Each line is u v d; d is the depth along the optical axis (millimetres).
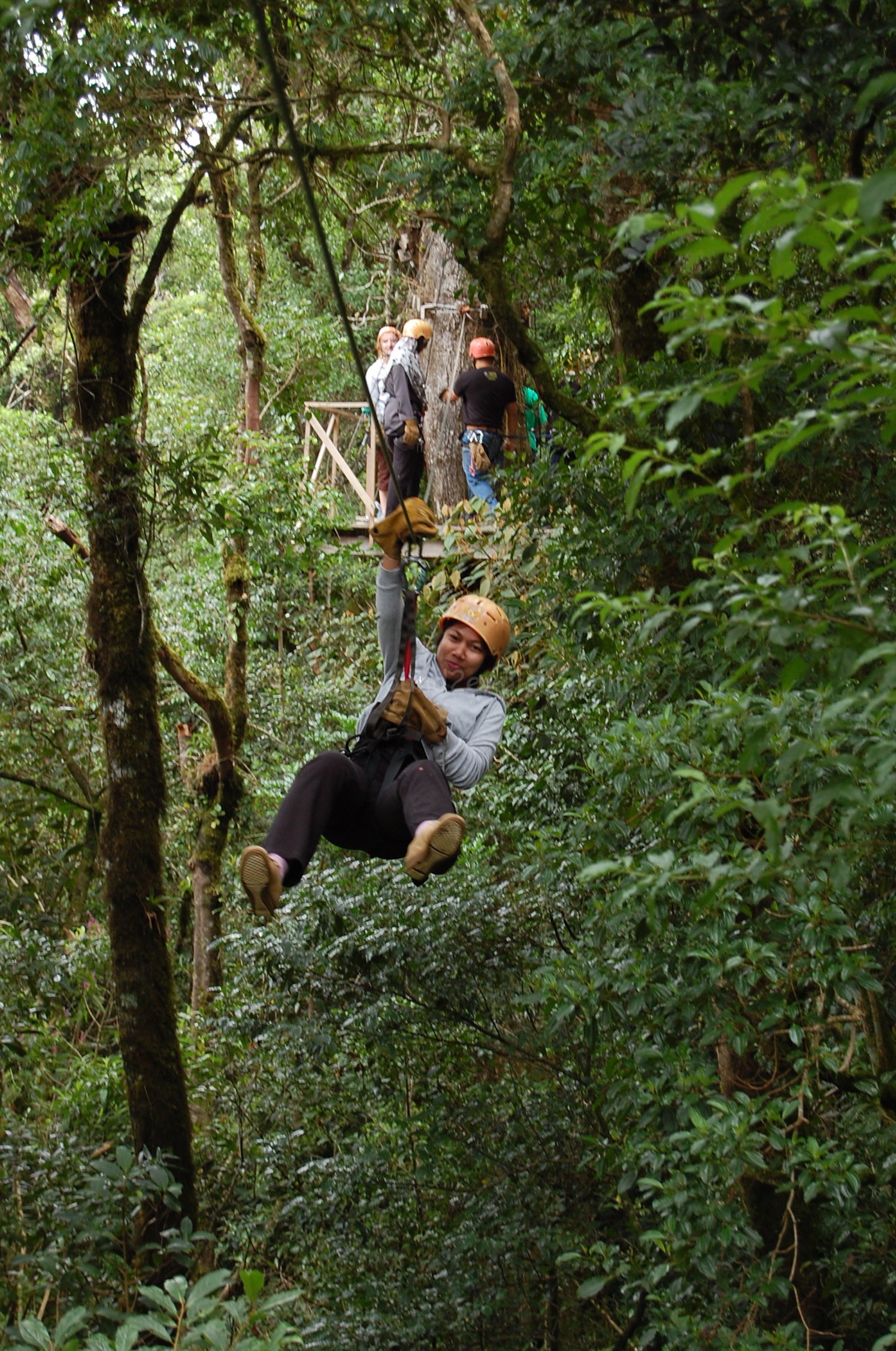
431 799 3863
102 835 6402
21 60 4926
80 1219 5180
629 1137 5293
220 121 6047
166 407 12414
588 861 4641
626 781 4211
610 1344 6223
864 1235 4926
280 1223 7246
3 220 5477
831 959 4031
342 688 12500
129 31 5098
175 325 18750
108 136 5223
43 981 7090
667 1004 4383
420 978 6840
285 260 19047
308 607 14047
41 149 4973
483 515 8422
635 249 4785
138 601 6465
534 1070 7016
